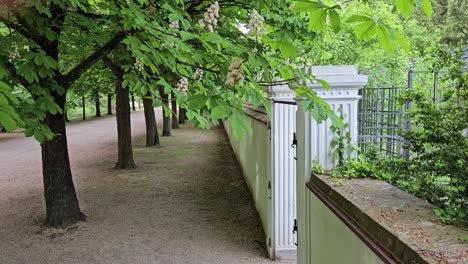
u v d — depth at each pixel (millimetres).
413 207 1453
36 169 10398
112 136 18453
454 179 1597
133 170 9500
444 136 1743
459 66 1794
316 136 2289
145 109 13578
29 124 3090
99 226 5434
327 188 1900
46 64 3129
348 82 2252
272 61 1959
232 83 1816
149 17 2777
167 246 4656
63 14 3852
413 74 4625
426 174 1839
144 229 5293
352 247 1544
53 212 5473
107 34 4398
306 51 5027
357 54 7629
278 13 4152
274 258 4219
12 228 5402
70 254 4488
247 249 4516
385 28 1517
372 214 1372
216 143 14531
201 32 2236
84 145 15047
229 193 7184
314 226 2197
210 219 5680
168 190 7484
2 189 7945
